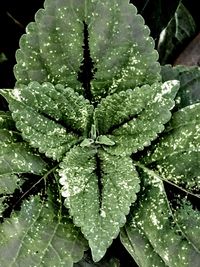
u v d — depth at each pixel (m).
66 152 0.25
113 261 0.27
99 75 0.25
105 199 0.24
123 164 0.25
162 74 0.27
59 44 0.25
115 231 0.24
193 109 0.25
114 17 0.25
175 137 0.25
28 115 0.24
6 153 0.24
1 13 0.34
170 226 0.25
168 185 0.25
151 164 0.25
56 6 0.24
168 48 0.35
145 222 0.25
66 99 0.25
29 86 0.24
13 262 0.24
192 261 0.24
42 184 0.25
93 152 0.26
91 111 0.25
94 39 0.25
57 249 0.24
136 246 0.25
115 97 0.25
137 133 0.25
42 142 0.25
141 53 0.25
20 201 0.24
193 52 0.35
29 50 0.25
